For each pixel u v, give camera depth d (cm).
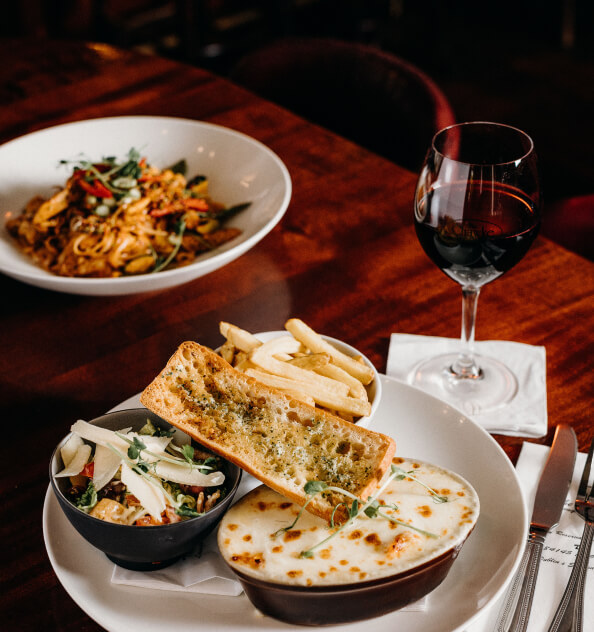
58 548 65
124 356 84
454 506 63
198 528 62
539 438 75
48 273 95
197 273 87
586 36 317
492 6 335
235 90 125
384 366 82
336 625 60
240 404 67
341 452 65
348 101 132
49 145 105
